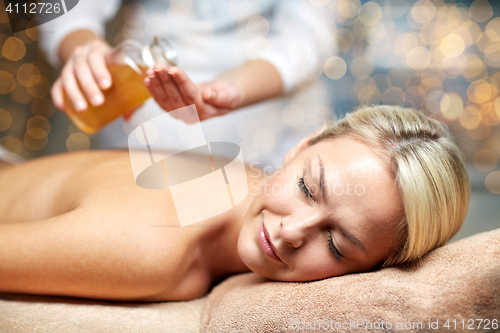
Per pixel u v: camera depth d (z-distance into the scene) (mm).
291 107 1634
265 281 752
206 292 906
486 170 2357
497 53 2387
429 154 697
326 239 687
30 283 705
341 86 2391
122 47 805
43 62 2104
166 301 813
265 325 600
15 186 956
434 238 682
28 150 2080
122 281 714
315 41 1459
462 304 520
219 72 1469
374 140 709
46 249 685
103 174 840
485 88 2398
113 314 678
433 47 2412
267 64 1296
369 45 2387
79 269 692
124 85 829
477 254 607
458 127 2449
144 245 712
